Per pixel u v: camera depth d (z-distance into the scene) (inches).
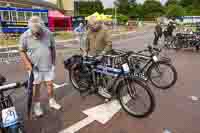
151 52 196.4
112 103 159.8
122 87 145.3
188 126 128.2
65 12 1820.9
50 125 129.5
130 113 141.7
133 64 173.3
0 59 350.9
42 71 138.5
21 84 104.4
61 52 431.5
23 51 133.4
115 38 762.8
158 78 194.9
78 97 172.7
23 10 839.7
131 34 987.3
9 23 761.6
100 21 167.8
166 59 203.2
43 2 1502.2
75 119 136.9
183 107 154.0
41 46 133.0
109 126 128.8
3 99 96.7
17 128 93.4
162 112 146.3
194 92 183.8
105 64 155.9
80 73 178.5
